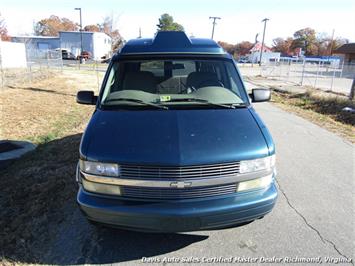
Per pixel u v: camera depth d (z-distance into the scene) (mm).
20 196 4000
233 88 3779
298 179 4707
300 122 8648
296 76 32438
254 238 3240
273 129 7762
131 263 2873
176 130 2836
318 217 3656
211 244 3139
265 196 2807
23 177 4531
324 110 11141
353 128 8109
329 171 5039
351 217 3666
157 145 2656
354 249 3100
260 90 4160
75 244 3113
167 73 3820
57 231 3309
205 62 3867
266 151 2795
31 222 3451
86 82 18531
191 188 2617
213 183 2635
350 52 42094
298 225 3484
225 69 3896
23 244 3086
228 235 3285
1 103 10273
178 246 3107
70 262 2873
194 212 2584
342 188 4426
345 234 3336
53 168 4848
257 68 48062
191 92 3699
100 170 2645
